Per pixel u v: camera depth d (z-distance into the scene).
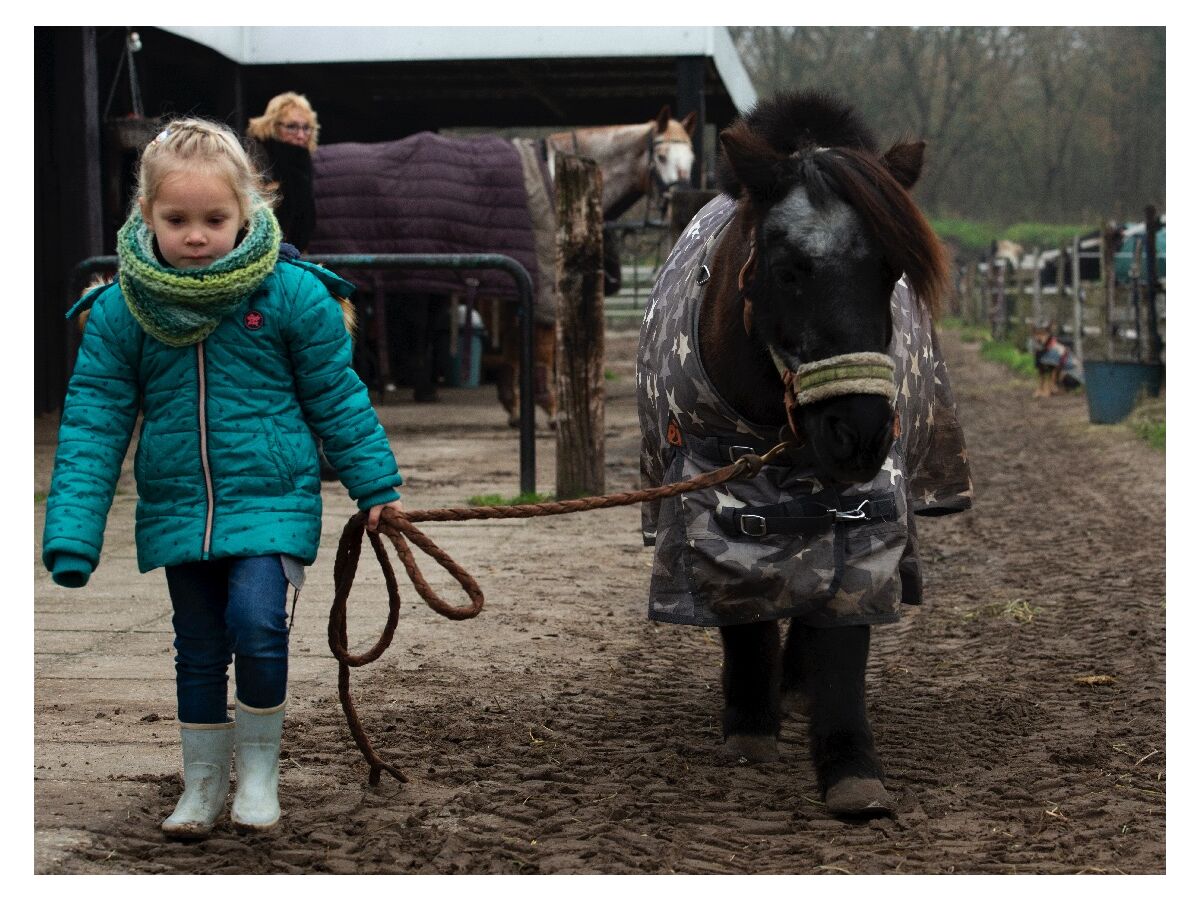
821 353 2.47
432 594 2.75
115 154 9.87
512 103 16.20
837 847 2.76
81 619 4.69
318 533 2.80
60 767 3.16
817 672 3.01
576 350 7.05
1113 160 43.69
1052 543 6.38
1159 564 5.71
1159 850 2.74
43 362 10.87
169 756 3.26
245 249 2.65
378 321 9.86
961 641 4.62
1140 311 12.92
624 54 11.75
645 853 2.73
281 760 3.25
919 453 3.40
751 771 3.26
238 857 2.66
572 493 7.14
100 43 10.70
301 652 4.28
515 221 9.67
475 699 3.80
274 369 2.76
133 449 8.95
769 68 39.88
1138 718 3.64
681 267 3.31
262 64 11.91
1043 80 42.62
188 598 2.77
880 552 2.97
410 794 3.05
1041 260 20.67
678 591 3.12
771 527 2.95
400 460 8.60
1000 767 3.29
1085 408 12.94
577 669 4.16
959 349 22.06
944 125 41.69
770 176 2.60
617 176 10.88
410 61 12.01
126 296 2.65
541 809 2.95
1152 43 42.59
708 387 2.98
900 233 2.45
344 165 9.63
